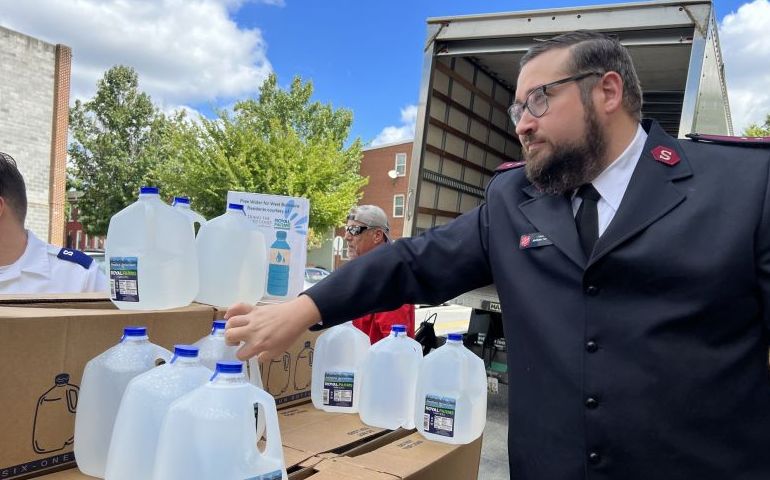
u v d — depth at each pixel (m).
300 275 2.06
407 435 1.78
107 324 1.33
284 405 1.90
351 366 1.93
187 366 1.20
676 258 1.16
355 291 1.49
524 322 1.35
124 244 1.46
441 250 1.55
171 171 21.64
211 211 21.02
